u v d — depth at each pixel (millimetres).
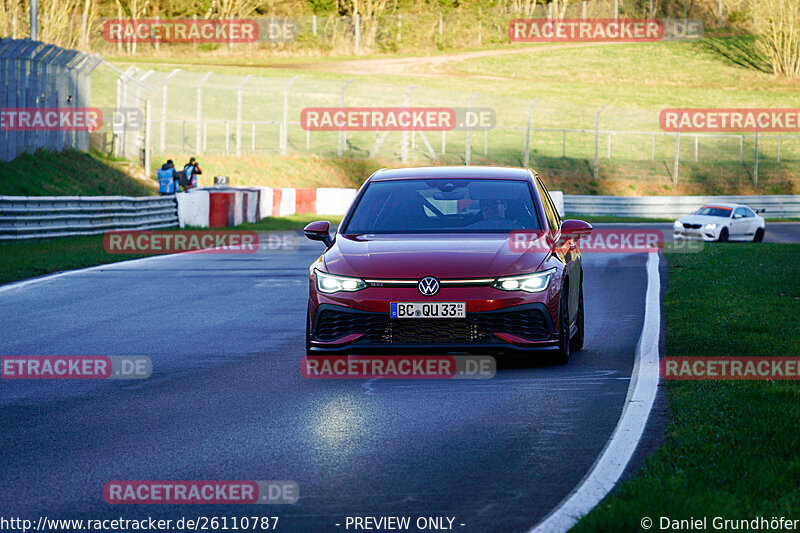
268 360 30656
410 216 30844
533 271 27516
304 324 39344
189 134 188250
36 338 35500
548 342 27438
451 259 27547
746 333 32875
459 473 17531
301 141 196625
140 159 144250
